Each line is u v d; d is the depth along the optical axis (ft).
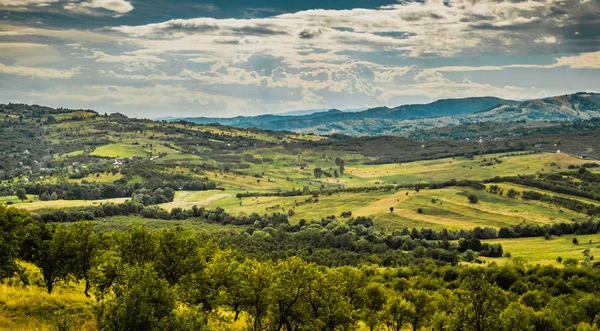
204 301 196.75
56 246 210.59
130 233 197.36
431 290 369.50
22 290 196.75
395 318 272.51
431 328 260.01
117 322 120.78
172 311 131.03
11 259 198.29
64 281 225.76
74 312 175.73
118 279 152.97
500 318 191.21
